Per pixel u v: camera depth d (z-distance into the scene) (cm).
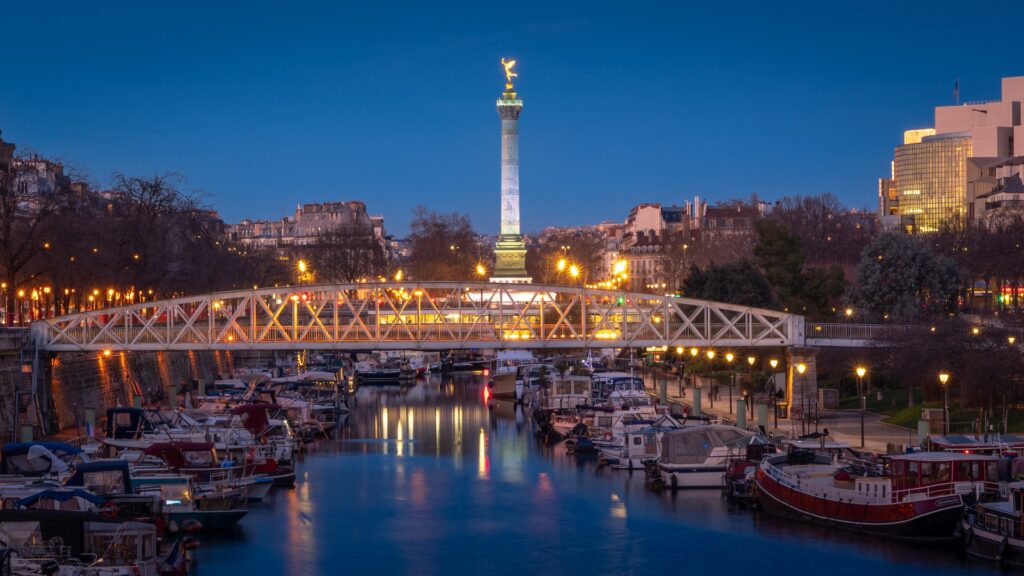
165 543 7412
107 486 7419
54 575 5903
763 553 7288
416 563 7325
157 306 11975
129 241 14862
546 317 18400
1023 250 16525
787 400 12631
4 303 15275
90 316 11856
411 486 9581
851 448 8812
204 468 8356
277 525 8206
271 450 9875
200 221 17225
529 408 14688
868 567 6875
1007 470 7256
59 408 11831
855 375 12862
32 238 13450
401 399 16838
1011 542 6612
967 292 16550
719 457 9150
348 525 8244
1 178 13412
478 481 9775
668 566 7156
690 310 16512
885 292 14912
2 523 6084
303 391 14988
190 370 16888
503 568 7219
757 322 15450
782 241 15938
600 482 9619
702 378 16475
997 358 10094
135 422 10212
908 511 7131
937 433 9706
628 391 12862
